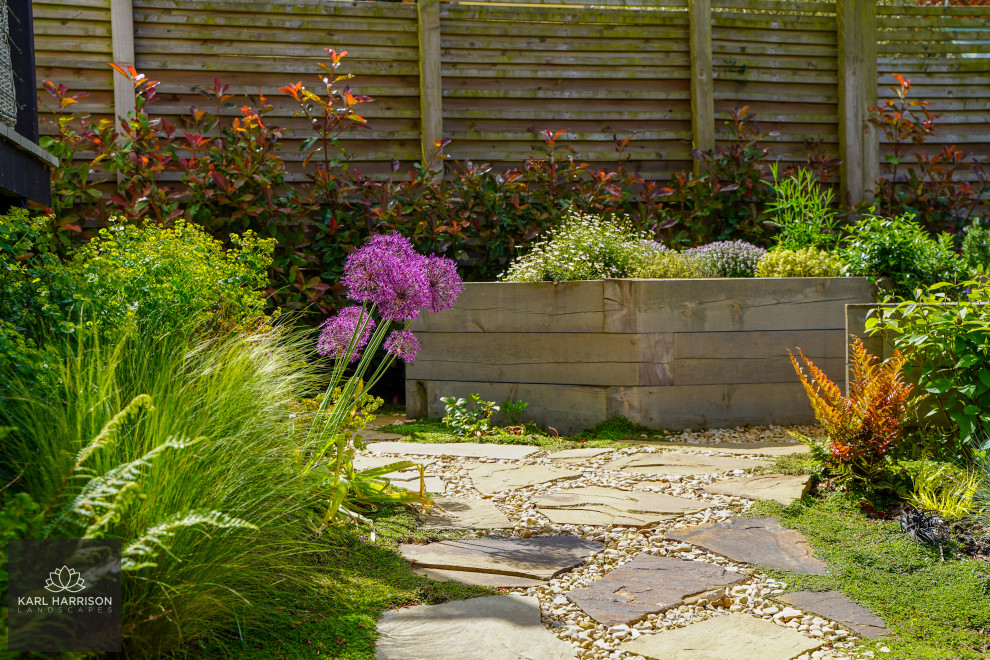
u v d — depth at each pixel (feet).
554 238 18.99
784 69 24.07
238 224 20.17
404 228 20.49
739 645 6.98
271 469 8.34
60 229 18.44
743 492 11.33
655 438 15.78
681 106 23.67
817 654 6.79
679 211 23.07
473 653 6.73
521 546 9.50
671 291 16.22
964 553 8.84
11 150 11.34
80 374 7.20
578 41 23.06
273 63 21.65
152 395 7.43
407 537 9.77
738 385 16.51
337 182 20.79
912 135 23.27
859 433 11.12
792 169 22.85
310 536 9.02
